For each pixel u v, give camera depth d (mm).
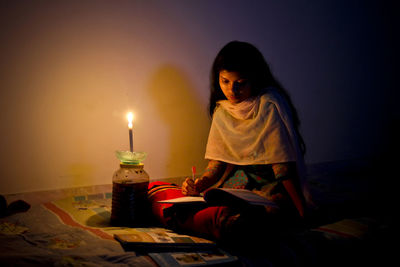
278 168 1875
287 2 3010
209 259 1414
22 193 2201
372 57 3555
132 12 2426
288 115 1927
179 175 2695
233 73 1919
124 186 1803
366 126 3578
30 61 2178
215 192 1629
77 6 2266
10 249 1398
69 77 2287
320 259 1520
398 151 3680
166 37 2549
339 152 3428
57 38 2232
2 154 2162
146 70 2506
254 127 1996
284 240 1601
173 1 2551
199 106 2713
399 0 3646
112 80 2408
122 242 1462
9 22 2105
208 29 2695
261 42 2926
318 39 3203
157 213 1836
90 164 2398
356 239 1644
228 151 2145
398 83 3721
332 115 3355
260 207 1544
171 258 1388
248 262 1436
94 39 2332
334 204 2176
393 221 1869
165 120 2604
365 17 3473
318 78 3240
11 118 2166
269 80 2064
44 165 2273
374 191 2494
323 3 3199
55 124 2279
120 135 2473
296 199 1810
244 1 2816
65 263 1268
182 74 2629
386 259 1620
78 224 1801
